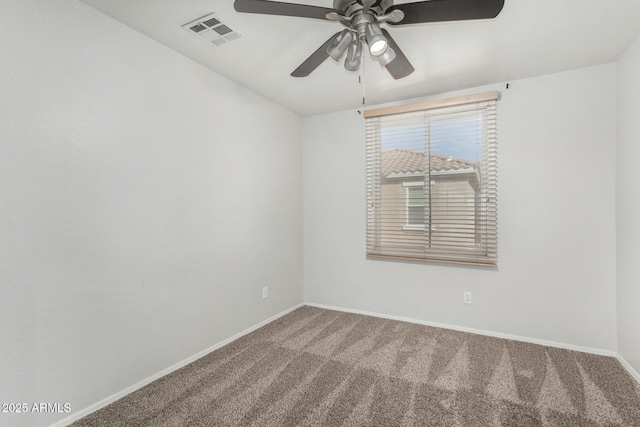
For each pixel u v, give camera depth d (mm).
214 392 1915
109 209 1795
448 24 1825
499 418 1667
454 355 2393
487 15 1371
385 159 3254
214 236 2520
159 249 2086
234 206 2721
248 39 2020
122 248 1864
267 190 3131
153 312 2047
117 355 1843
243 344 2619
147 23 1843
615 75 2330
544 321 2584
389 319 3221
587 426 1600
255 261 2971
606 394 1869
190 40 2035
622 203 2230
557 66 2402
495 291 2758
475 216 2830
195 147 2348
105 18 1762
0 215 1374
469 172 2846
